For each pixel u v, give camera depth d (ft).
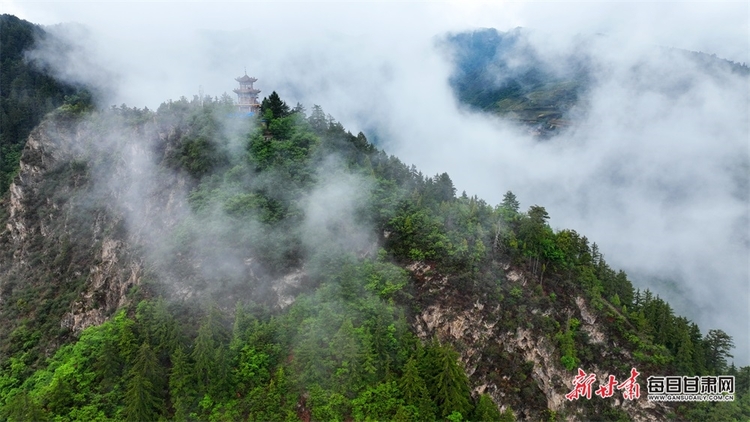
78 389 207.21
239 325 224.74
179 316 232.53
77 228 326.85
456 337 249.55
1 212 386.52
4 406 222.69
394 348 226.79
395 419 198.80
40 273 321.11
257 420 198.59
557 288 282.15
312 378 211.82
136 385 194.90
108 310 270.05
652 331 282.36
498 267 274.57
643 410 254.27
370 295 244.22
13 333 278.46
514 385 246.06
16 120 499.92
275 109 351.46
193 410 201.67
